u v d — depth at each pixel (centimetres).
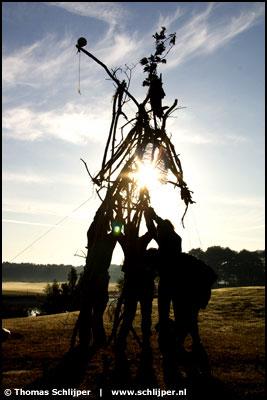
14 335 1046
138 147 821
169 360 755
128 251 797
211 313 1507
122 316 793
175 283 750
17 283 16725
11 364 773
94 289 809
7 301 6184
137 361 773
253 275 10525
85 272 808
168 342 764
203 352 733
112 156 830
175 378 675
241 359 810
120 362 755
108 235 809
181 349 749
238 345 944
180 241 783
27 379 679
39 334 1076
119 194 810
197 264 762
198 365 731
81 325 813
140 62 840
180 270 753
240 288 2198
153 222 802
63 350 876
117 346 769
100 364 750
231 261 10738
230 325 1263
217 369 737
